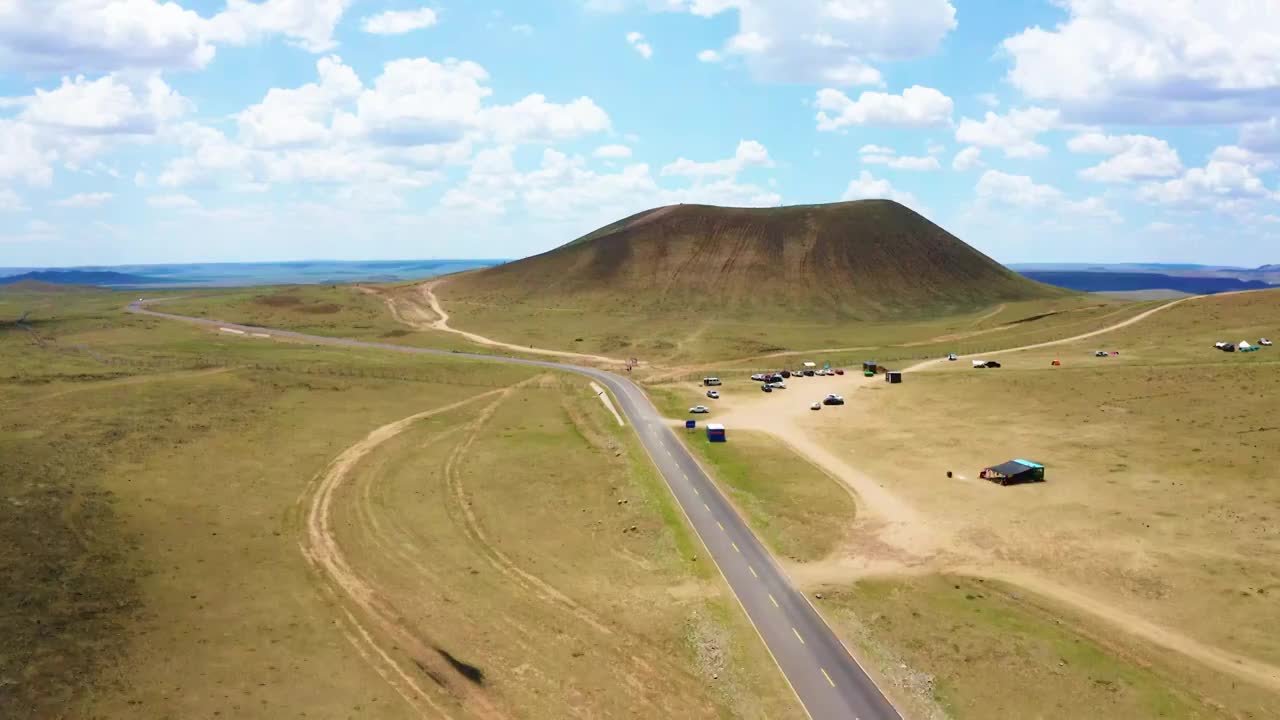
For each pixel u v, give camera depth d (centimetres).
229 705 3516
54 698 3434
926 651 4097
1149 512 5675
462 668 3941
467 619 4428
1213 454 6650
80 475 5962
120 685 3594
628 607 4609
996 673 3894
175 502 5769
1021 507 5934
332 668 3872
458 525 5822
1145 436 7362
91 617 4078
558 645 4178
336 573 4931
